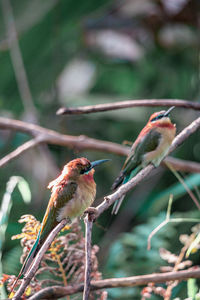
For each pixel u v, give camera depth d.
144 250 9.09
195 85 14.20
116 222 12.77
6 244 9.78
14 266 8.30
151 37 14.60
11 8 12.56
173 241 10.00
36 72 13.33
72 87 15.30
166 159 10.42
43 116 14.20
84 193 6.80
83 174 6.91
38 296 5.67
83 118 14.34
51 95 14.22
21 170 13.12
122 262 9.12
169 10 13.88
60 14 13.11
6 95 13.32
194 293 6.44
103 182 13.52
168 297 6.61
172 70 14.70
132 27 14.37
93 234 12.01
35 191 12.73
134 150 8.14
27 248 6.33
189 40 14.40
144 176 6.39
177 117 13.88
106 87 15.60
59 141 10.81
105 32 14.27
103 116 14.22
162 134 8.04
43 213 12.62
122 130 14.16
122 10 14.27
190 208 11.95
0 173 13.07
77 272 6.47
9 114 13.44
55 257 6.45
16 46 12.66
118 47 14.50
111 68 15.34
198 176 9.94
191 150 13.32
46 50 13.18
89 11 13.33
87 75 15.39
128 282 6.02
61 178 6.98
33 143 10.72
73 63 15.16
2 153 13.86
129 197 13.13
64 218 6.76
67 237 6.46
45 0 12.64
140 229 9.34
